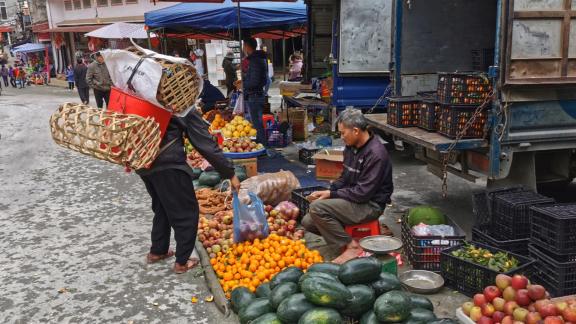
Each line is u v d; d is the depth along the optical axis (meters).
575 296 3.31
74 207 6.60
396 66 6.64
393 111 5.73
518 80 4.43
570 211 3.82
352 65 8.68
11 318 3.84
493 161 4.61
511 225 4.24
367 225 4.52
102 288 4.29
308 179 7.34
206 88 12.30
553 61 4.50
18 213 6.41
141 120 3.61
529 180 4.97
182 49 22.64
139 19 28.58
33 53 44.41
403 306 3.03
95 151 3.54
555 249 3.73
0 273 4.63
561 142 4.77
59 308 3.97
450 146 4.60
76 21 33.38
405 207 6.14
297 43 23.03
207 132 4.28
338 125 4.41
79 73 16.41
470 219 5.68
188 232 4.39
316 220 4.45
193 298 4.02
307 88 11.89
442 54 6.79
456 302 3.81
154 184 4.24
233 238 4.79
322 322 2.92
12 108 20.05
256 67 9.09
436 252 4.24
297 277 3.58
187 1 8.55
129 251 5.07
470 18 6.83
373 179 4.29
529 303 3.15
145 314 3.85
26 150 10.84
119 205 6.63
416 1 6.59
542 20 4.41
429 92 6.52
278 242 4.57
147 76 3.70
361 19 8.54
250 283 3.99
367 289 3.18
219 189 6.59
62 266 4.75
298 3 10.70
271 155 9.09
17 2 61.34
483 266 3.73
